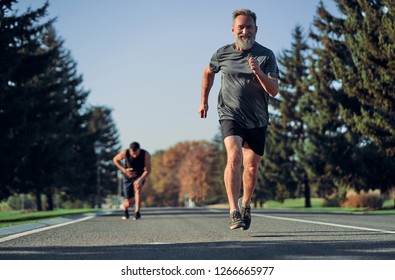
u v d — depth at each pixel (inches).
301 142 3142.2
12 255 340.2
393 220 685.3
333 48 2049.7
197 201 4542.3
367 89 1653.5
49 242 425.7
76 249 367.6
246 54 444.5
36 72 1893.5
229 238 426.3
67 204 5703.7
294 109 3221.0
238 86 442.3
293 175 3147.1
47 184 2031.3
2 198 1943.9
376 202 2316.7
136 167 888.9
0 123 1653.5
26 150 1707.7
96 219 896.9
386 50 1525.6
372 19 1594.5
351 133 2047.2
